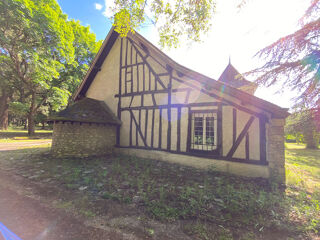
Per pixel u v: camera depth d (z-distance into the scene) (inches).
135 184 161.8
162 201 124.3
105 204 120.5
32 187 150.6
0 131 732.0
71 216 104.3
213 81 214.5
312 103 171.5
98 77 393.4
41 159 265.6
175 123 263.6
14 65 562.3
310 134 187.0
